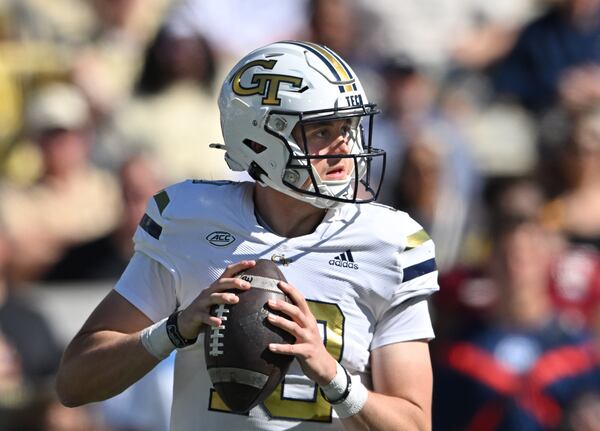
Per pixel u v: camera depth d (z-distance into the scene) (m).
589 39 31.22
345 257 13.15
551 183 26.72
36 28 31.94
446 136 28.80
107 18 32.62
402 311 13.33
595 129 26.52
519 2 34.41
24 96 29.81
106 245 25.91
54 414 21.30
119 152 28.80
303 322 12.35
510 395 22.03
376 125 28.70
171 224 13.40
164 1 33.12
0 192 26.73
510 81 31.61
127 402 21.17
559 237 24.69
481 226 27.48
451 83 32.31
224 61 31.77
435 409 22.39
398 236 13.30
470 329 22.70
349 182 13.26
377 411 12.63
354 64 30.86
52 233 26.62
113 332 13.29
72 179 27.73
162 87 29.39
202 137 29.11
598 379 22.30
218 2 32.00
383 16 32.91
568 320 23.02
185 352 13.27
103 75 30.88
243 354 12.24
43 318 23.94
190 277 13.25
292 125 13.06
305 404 12.96
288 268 13.08
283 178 13.15
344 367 13.04
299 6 33.22
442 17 33.47
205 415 13.08
